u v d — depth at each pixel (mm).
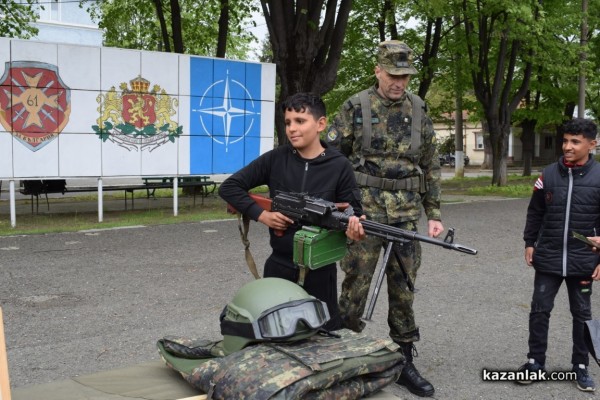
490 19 21078
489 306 6426
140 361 4711
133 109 12203
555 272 4316
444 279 7605
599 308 6496
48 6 30000
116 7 20688
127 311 6043
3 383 2461
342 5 15383
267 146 13859
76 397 3006
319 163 3381
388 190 4133
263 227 11664
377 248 4152
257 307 2924
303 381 2631
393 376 2984
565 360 4883
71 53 11492
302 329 2938
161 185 14039
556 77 24609
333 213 3129
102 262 8297
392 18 17094
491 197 18469
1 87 10922
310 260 3096
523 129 29906
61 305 6230
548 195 4355
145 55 12234
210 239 10211
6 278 7348
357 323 4262
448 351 5055
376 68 4133
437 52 21422
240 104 13430
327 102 22047
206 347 3291
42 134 11352
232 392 2676
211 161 13203
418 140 4160
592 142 4281
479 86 21688
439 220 4297
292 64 15031
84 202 16484
